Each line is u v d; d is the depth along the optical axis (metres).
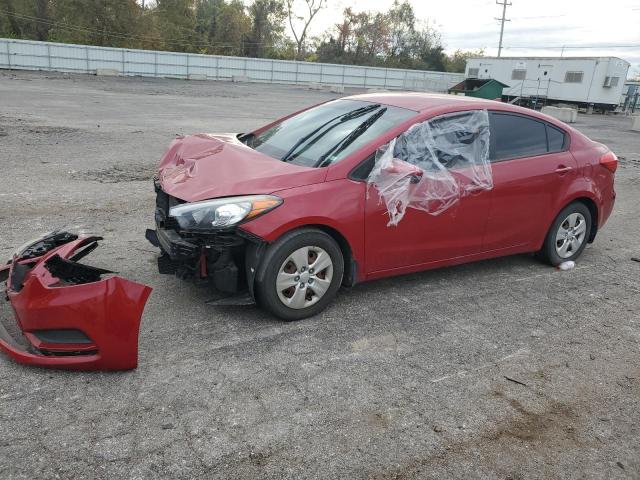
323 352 3.56
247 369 3.29
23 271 3.48
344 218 3.85
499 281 5.05
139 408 2.86
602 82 35.50
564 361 3.71
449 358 3.63
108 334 3.01
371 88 50.03
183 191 3.72
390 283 4.79
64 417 2.74
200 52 64.25
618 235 7.04
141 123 14.75
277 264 3.67
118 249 5.09
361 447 2.72
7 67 37.88
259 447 2.66
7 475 2.35
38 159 9.02
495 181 4.64
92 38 53.38
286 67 49.28
